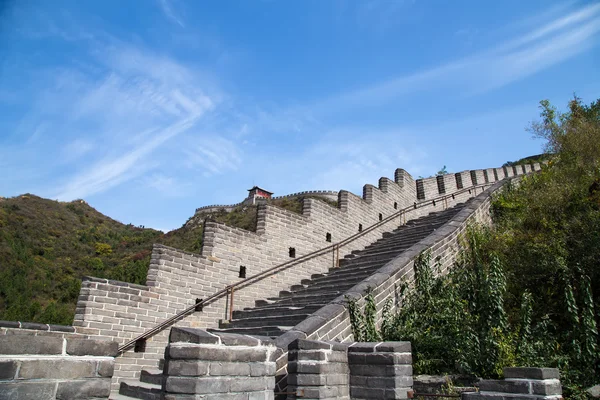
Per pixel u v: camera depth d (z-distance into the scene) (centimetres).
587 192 1114
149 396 822
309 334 772
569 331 819
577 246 958
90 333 993
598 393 691
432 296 967
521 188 1549
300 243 1486
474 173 2561
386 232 1808
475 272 980
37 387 304
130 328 1054
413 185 2223
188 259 1195
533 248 1005
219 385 437
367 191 1872
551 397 518
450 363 791
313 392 556
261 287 1337
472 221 1344
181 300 1159
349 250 1644
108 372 341
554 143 1722
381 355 587
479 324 831
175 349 431
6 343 296
